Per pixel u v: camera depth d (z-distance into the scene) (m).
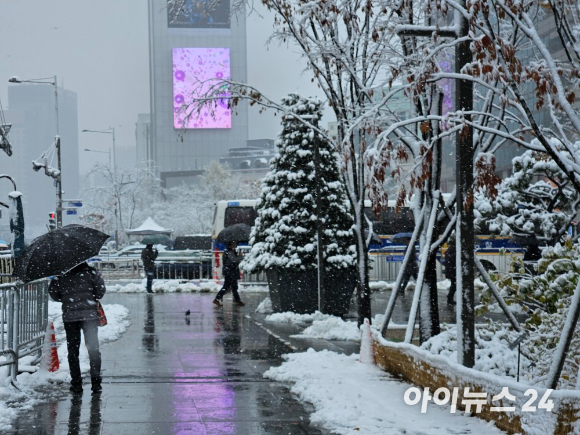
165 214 81.94
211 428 7.76
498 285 11.04
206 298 26.50
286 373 10.67
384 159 9.21
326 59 13.81
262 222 20.70
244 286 31.41
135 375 10.83
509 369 9.13
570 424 6.27
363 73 13.87
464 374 8.16
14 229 16.69
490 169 8.80
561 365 7.02
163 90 172.88
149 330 16.62
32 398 9.16
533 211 17.91
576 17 7.96
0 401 8.73
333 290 20.03
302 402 9.02
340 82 14.21
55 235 9.62
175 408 8.66
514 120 10.70
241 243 36.97
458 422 7.71
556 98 7.86
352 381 9.99
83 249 9.55
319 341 14.75
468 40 8.84
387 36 11.62
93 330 9.57
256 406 8.79
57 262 9.39
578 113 8.67
